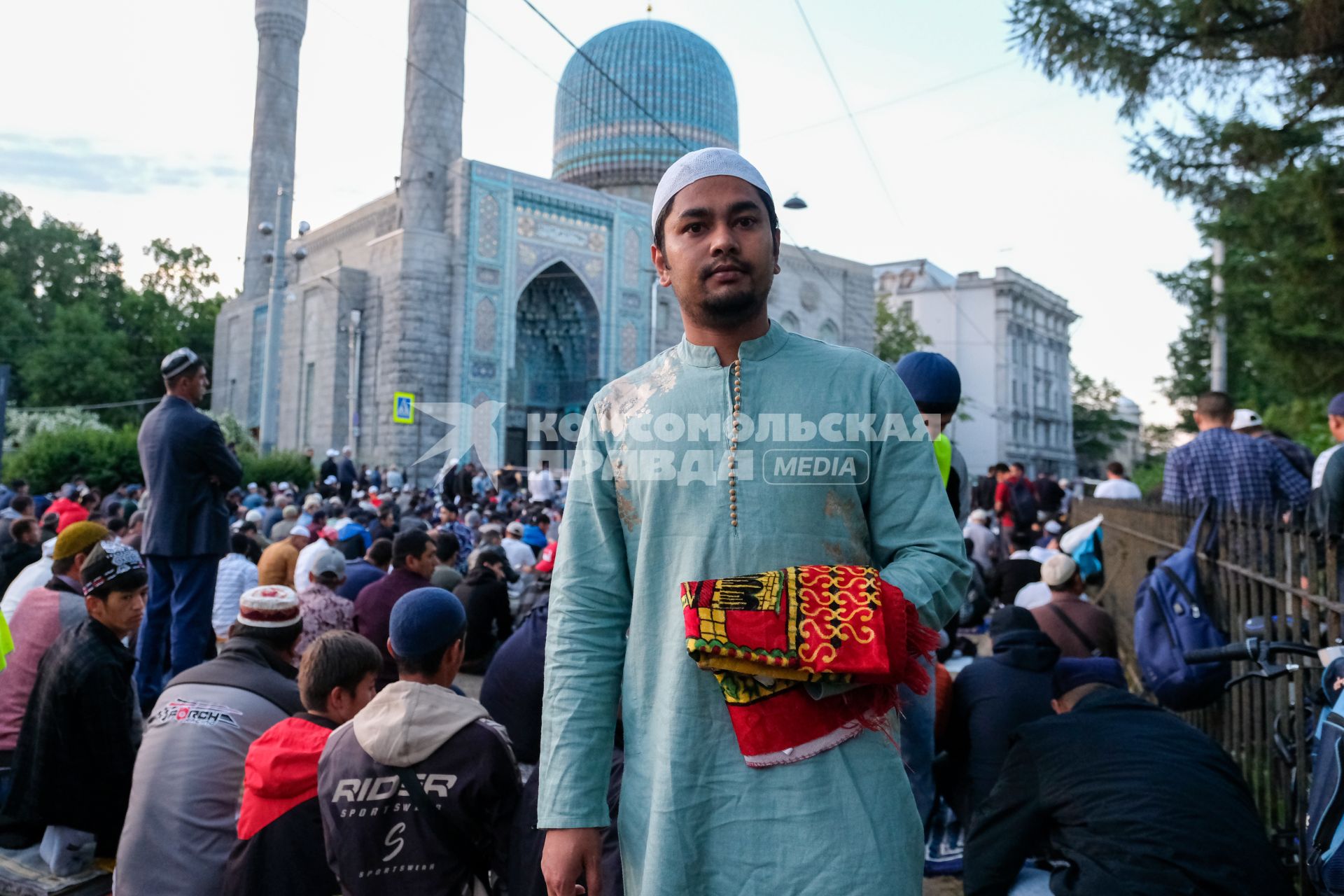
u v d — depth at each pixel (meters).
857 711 1.37
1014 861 2.66
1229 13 6.79
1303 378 9.35
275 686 3.43
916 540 1.46
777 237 1.61
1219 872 2.26
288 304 34.09
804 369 1.52
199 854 3.11
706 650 1.33
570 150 38.72
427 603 2.89
